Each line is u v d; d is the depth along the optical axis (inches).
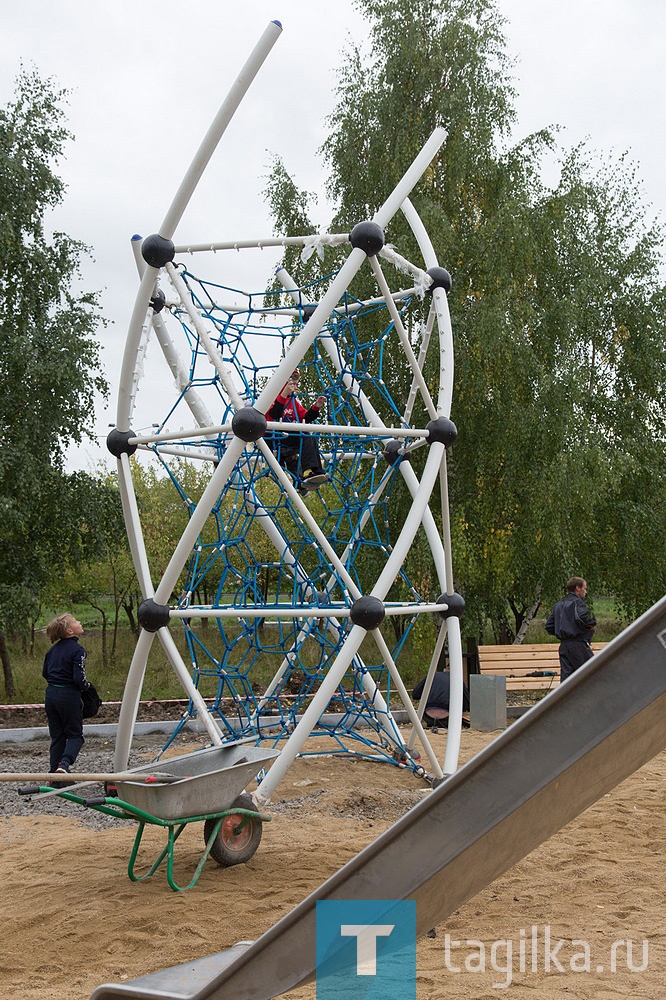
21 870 243.3
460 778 93.4
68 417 673.0
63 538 700.0
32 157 672.4
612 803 303.6
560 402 665.0
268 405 278.2
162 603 293.4
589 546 760.3
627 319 773.9
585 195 732.7
